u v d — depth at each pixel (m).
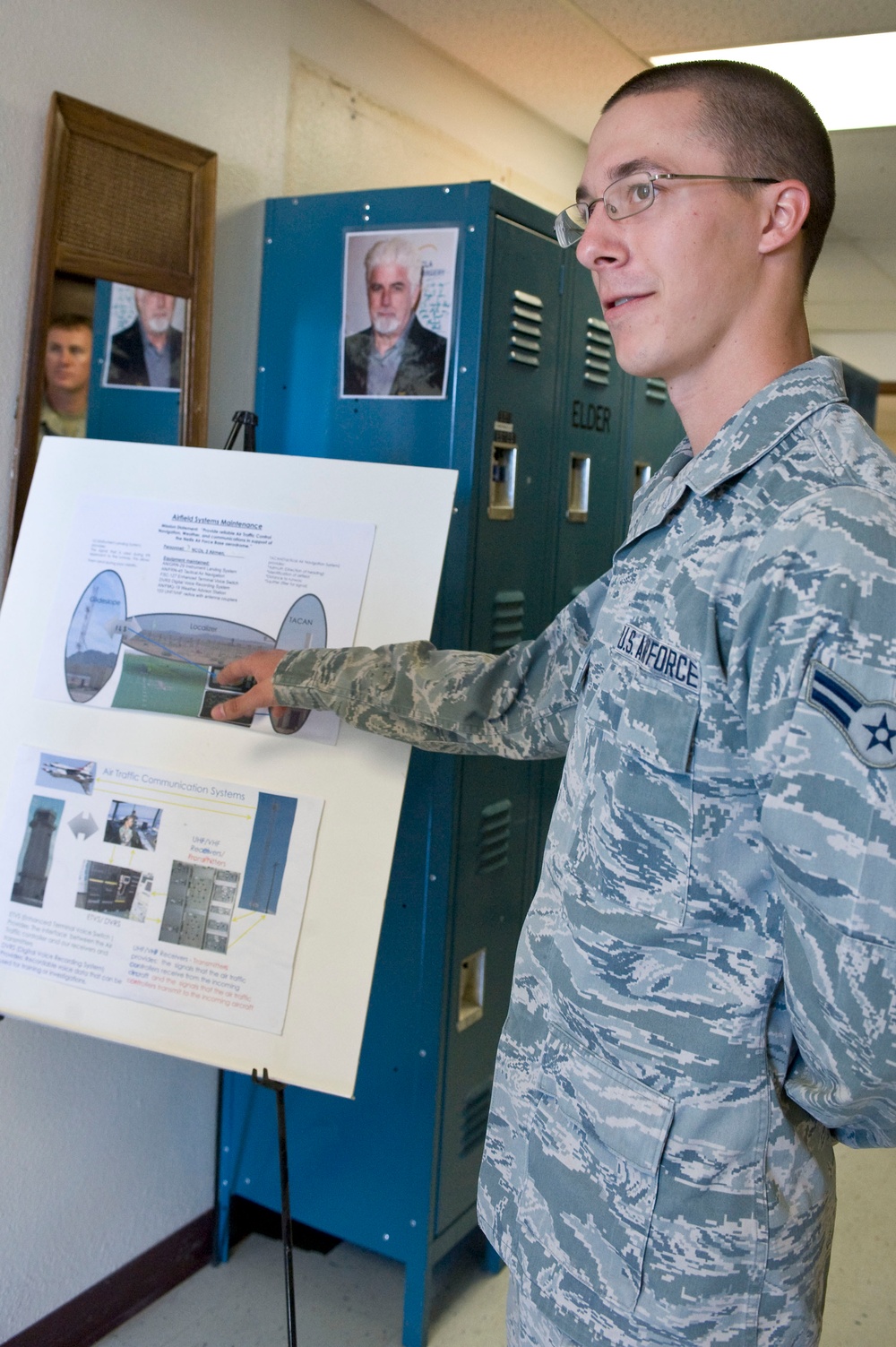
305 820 1.42
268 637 1.46
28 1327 1.80
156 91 1.80
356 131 2.30
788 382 0.92
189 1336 1.94
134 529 1.53
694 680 0.88
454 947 1.95
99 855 1.46
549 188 3.17
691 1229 0.89
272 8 2.02
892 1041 0.78
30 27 1.57
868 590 0.79
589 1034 0.95
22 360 1.63
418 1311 1.95
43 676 1.52
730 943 0.90
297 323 2.03
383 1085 1.98
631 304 0.98
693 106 0.94
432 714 1.30
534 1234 0.98
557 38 2.43
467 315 1.85
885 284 4.77
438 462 1.90
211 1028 1.41
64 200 1.62
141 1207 2.00
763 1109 0.89
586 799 0.98
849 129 2.97
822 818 0.78
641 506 1.07
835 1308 2.13
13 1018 1.71
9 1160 1.74
